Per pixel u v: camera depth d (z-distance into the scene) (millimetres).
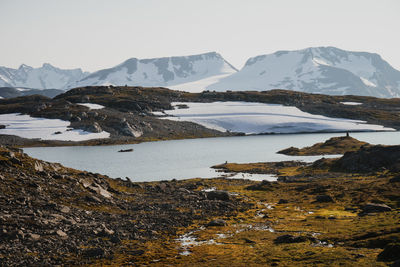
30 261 41781
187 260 44625
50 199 65438
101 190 80062
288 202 89000
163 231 58875
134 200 81312
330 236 53281
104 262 43969
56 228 52312
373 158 135750
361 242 47469
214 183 124500
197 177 145625
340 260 40125
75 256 45219
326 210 77812
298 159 190875
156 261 44469
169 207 75125
